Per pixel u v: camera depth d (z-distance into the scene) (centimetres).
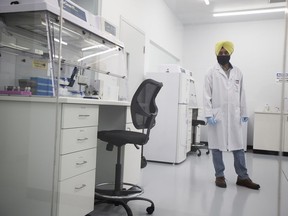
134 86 385
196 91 621
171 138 396
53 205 143
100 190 210
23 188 152
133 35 381
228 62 305
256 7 502
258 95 579
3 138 158
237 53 597
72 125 152
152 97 204
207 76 306
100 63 260
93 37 236
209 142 298
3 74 181
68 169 150
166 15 521
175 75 397
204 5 509
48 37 181
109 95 245
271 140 505
